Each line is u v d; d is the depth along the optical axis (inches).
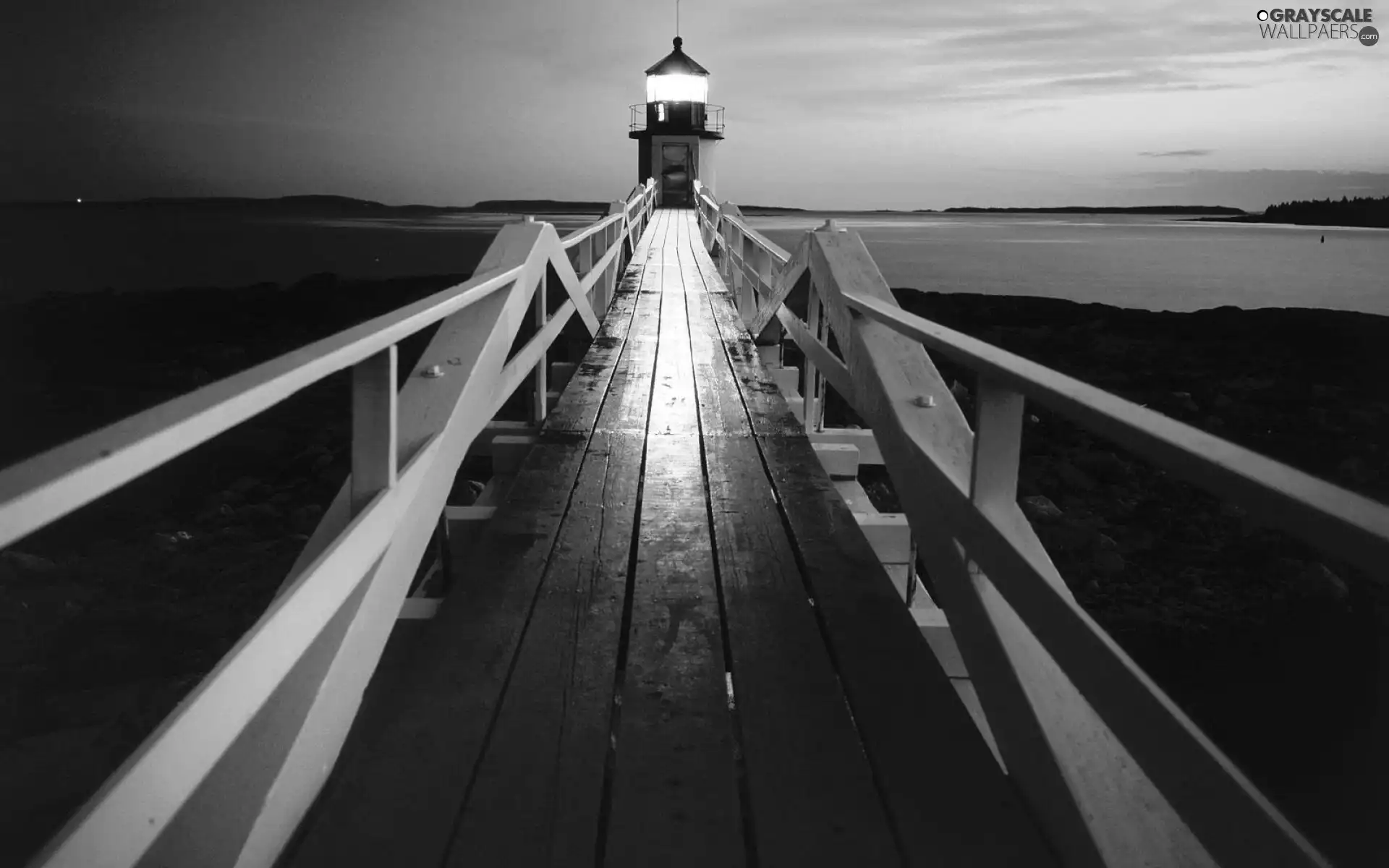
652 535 144.8
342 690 84.7
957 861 71.7
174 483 406.0
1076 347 905.5
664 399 243.0
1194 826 49.6
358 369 94.9
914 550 170.4
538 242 203.9
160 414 52.2
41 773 166.2
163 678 217.5
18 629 249.8
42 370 765.9
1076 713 76.9
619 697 98.0
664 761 85.1
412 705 92.4
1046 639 69.7
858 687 98.3
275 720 74.5
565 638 108.4
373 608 93.8
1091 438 499.8
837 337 180.9
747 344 326.6
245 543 335.0
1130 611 285.1
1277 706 212.2
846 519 152.4
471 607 116.3
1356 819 165.8
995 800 79.3
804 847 73.7
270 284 1392.7
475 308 161.8
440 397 131.0
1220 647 253.3
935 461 107.4
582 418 221.5
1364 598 286.2
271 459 445.7
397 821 74.3
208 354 815.7
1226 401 661.9
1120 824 66.7
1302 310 1175.6
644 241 770.2
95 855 45.7
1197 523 374.6
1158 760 53.3
